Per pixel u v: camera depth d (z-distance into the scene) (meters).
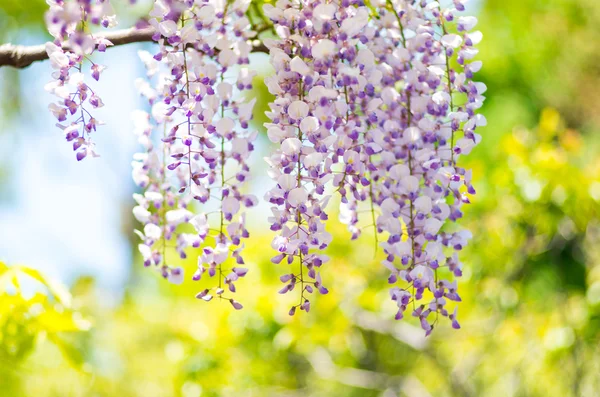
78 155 1.33
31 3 6.39
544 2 6.35
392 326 3.98
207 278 3.98
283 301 3.53
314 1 1.30
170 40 1.29
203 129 1.34
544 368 3.71
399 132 1.43
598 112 6.01
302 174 1.32
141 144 1.54
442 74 1.42
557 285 3.50
